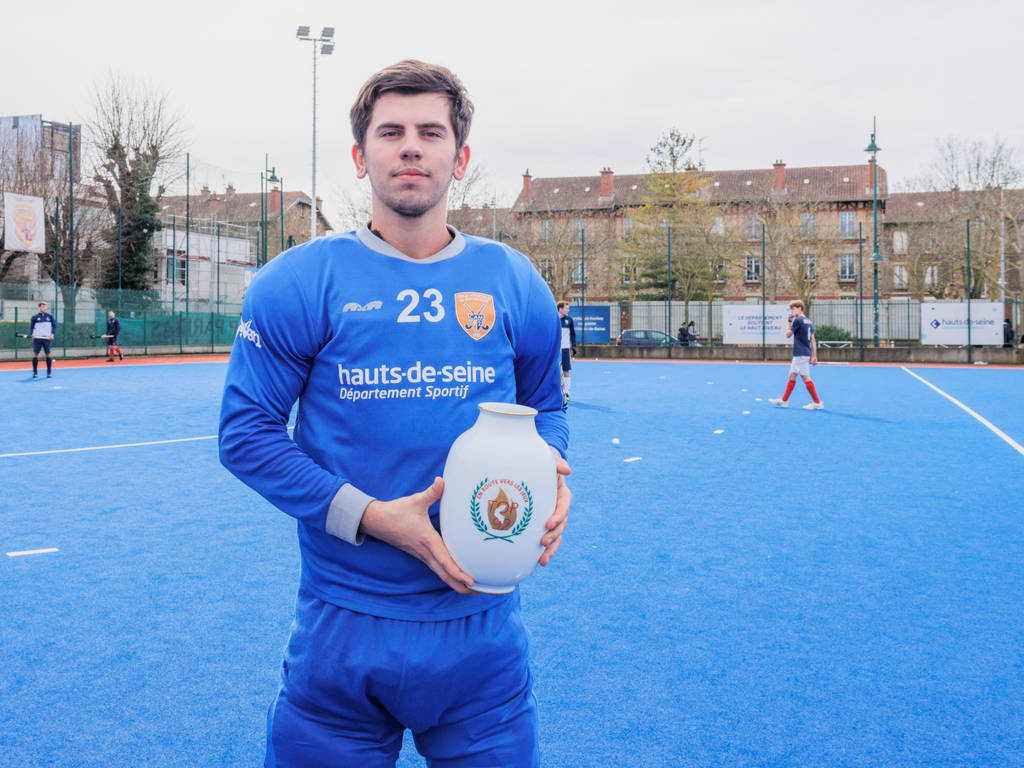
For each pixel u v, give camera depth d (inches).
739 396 647.8
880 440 393.7
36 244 1085.1
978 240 1469.0
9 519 227.1
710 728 113.2
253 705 119.1
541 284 67.5
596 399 620.4
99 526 219.6
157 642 141.3
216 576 177.2
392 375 56.4
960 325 1167.0
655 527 221.9
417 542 52.4
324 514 53.6
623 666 133.0
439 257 59.8
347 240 59.3
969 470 312.0
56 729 111.5
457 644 56.8
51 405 541.6
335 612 56.9
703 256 1712.6
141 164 1391.5
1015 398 628.7
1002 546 204.1
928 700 121.6
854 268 2064.5
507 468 51.1
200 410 515.5
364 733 59.0
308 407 58.8
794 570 183.9
